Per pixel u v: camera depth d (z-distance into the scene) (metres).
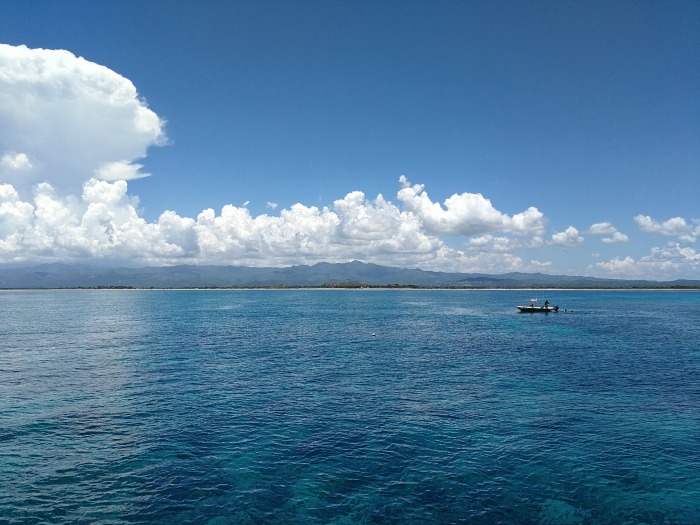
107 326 80.94
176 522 16.59
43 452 22.22
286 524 16.55
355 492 18.73
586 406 29.91
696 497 18.47
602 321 93.69
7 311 123.62
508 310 132.25
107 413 28.16
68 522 16.44
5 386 34.69
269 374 39.34
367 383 36.19
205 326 81.50
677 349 54.06
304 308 140.62
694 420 27.11
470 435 24.69
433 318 102.44
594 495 18.59
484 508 17.64
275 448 22.91
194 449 22.73
